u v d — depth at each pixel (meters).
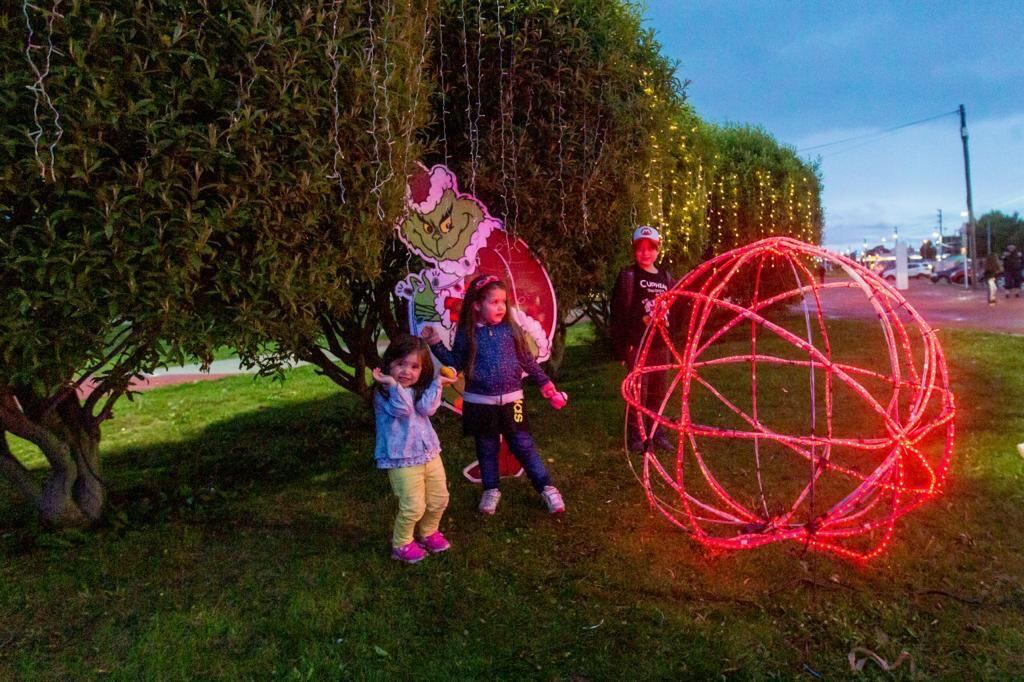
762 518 3.94
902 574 3.42
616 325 5.57
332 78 3.70
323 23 3.72
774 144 16.27
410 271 5.59
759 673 2.67
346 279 4.49
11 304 3.02
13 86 2.89
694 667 2.72
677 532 4.02
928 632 2.92
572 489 4.85
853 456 5.32
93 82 2.96
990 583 3.29
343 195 3.88
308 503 4.70
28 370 3.12
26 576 3.59
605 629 3.01
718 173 13.98
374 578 3.53
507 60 5.77
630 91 6.30
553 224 5.99
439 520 3.92
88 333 3.20
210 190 3.45
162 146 3.14
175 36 3.16
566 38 5.77
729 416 6.72
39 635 3.04
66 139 2.99
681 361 3.60
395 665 2.79
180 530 4.20
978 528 3.89
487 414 4.34
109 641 2.99
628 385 4.04
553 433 6.38
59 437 4.18
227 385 10.34
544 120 5.82
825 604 3.17
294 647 2.94
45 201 3.09
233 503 4.75
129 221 3.12
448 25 5.70
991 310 17.50
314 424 7.14
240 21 3.38
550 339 5.82
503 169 5.61
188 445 6.56
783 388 7.73
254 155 3.41
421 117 4.69
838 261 3.47
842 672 2.69
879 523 3.42
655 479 4.96
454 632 3.02
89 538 4.08
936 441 5.42
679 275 9.86
